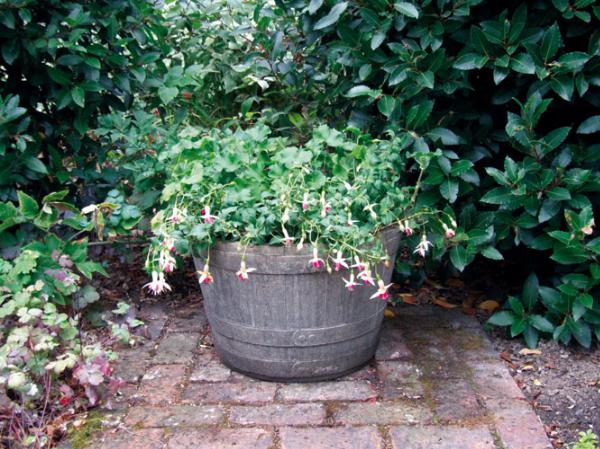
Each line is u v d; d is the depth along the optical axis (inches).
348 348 101.2
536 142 103.2
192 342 115.8
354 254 90.6
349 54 112.3
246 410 95.1
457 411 94.0
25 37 111.9
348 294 96.2
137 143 125.5
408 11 100.7
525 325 113.0
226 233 93.4
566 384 102.6
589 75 103.0
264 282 93.4
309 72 135.7
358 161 101.9
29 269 103.0
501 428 89.9
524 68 101.0
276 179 95.0
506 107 117.0
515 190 104.0
